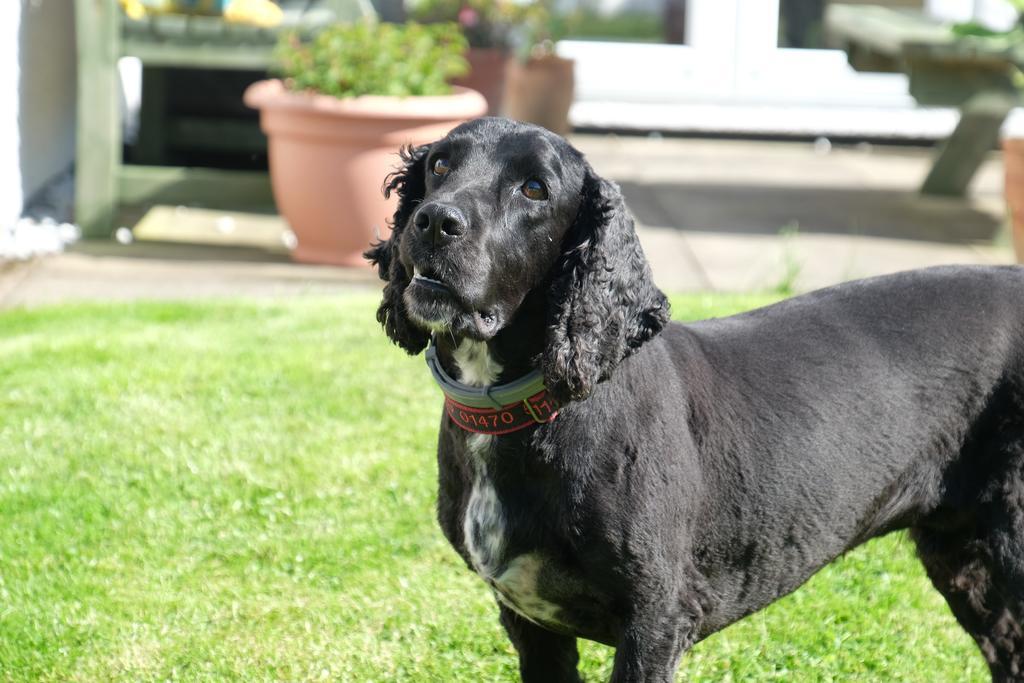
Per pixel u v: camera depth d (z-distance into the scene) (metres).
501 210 2.87
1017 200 7.75
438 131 7.70
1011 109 8.89
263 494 4.77
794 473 3.01
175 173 8.73
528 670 3.30
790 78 13.03
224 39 8.36
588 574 2.86
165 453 5.03
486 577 2.99
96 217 8.73
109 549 4.39
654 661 2.87
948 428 3.13
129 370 5.84
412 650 3.86
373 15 8.90
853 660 3.84
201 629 3.95
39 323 6.67
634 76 13.05
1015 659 3.25
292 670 3.75
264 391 5.62
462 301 2.80
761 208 10.01
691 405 2.99
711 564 3.02
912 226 9.41
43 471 4.90
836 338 3.13
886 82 13.05
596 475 2.82
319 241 8.10
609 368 2.83
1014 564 3.09
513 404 2.85
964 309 3.16
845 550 3.21
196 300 7.10
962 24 8.59
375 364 5.94
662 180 11.07
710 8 12.88
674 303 6.59
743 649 3.89
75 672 3.73
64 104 10.84
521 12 10.47
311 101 7.54
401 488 4.79
